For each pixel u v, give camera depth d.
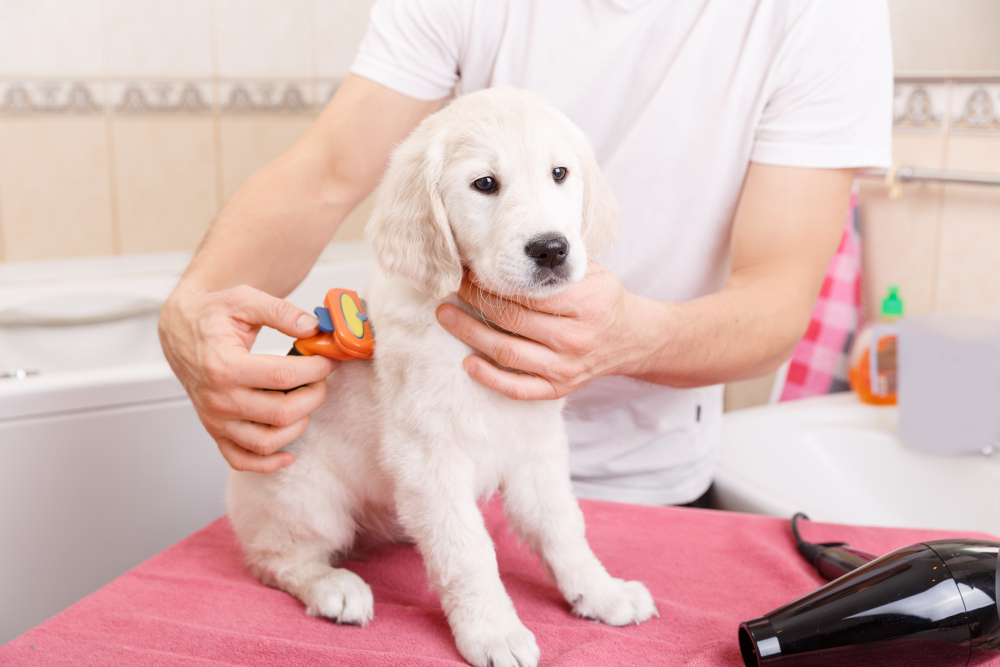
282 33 2.65
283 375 0.84
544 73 1.19
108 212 2.58
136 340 2.36
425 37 1.19
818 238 1.11
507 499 0.89
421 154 0.85
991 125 1.55
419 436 0.83
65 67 2.45
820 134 1.08
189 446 1.60
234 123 2.65
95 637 0.79
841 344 1.81
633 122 1.19
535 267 0.77
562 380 0.83
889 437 1.51
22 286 2.27
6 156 2.45
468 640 0.76
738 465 1.59
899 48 1.71
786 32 1.09
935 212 1.69
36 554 1.50
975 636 0.63
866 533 1.00
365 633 0.82
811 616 0.67
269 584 0.96
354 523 0.99
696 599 0.87
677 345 0.94
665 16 1.14
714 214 1.19
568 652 0.74
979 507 1.36
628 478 1.35
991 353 1.37
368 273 2.52
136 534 1.59
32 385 1.46
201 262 1.07
